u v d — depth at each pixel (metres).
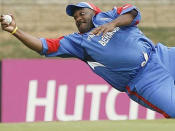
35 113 40.22
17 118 40.25
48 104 40.19
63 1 72.31
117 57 21.38
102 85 40.00
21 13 69.50
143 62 21.47
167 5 71.31
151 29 64.38
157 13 69.19
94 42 21.50
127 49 21.34
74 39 21.88
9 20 20.86
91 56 21.83
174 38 61.91
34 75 40.44
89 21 21.83
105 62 21.62
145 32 63.47
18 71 40.47
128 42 21.39
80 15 21.81
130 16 21.20
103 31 20.56
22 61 40.56
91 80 40.22
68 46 21.91
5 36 64.25
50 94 40.25
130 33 21.56
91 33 20.56
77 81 40.22
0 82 40.38
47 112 40.12
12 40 63.34
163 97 21.09
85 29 21.89
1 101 40.28
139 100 22.00
